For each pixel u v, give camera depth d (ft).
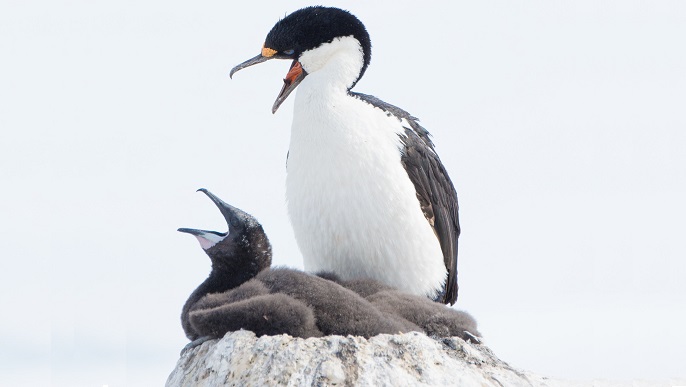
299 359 32.48
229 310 33.81
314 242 43.11
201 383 33.50
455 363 33.63
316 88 42.57
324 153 41.70
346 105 42.24
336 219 41.98
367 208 41.65
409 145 43.39
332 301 34.71
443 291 44.96
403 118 44.68
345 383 31.99
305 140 42.22
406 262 42.65
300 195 42.60
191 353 35.47
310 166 42.04
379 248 42.24
